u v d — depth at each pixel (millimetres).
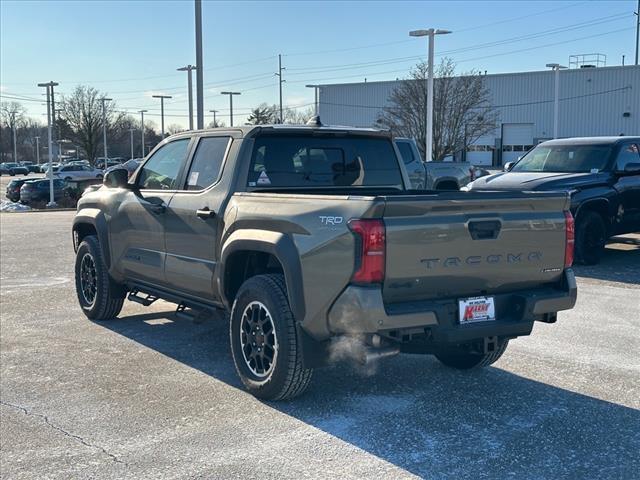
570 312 8367
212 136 6316
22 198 40312
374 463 4234
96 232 8211
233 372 6039
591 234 11789
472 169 17969
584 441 4570
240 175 5816
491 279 4941
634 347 6836
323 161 6258
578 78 59344
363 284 4496
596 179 11812
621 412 5094
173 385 5695
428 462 4250
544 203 5113
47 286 10273
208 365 6246
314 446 4484
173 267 6391
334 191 6258
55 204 38875
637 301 9008
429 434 4676
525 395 5457
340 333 4691
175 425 4852
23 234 18406
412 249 4551
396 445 4500
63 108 68625
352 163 6430
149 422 4906
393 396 5426
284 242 4949
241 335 5477
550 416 5012
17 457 4363
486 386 5672
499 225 4887
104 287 7691
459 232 4719
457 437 4629
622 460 4289
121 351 6715
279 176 5988
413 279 4598
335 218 4625
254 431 4734
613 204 11836
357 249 4473
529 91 60938
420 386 5672
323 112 69875
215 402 5297
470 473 4105
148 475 4094
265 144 5957
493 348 5051
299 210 4930
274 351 5121
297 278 4855
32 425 4879
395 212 4508
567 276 5305
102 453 4406
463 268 4766
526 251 5047
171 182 6676
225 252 5520
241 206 5484
